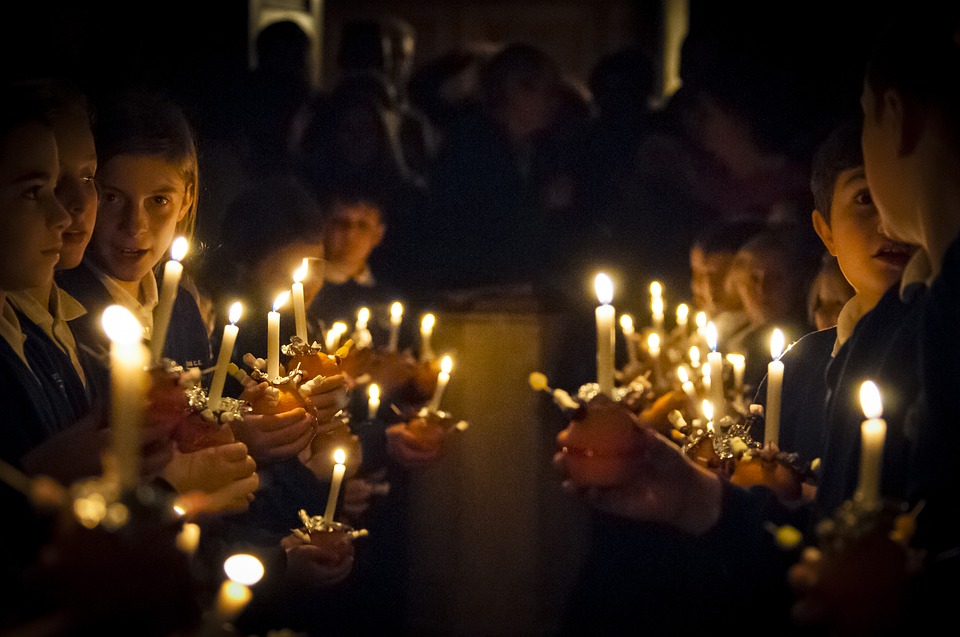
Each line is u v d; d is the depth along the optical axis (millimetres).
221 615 1282
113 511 1201
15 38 3039
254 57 6578
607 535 2619
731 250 3301
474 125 5352
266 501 2529
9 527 1654
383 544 3262
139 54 4812
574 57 10234
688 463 1813
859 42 4605
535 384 1826
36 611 1265
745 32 4695
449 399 3631
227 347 2018
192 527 1346
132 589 1199
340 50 6141
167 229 2422
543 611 3264
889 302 1868
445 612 3238
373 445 3105
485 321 3609
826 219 2148
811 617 1309
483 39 10297
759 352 3170
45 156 1768
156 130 2369
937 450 1597
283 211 3115
